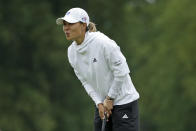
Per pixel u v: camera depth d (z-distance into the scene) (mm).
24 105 80750
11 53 82875
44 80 84562
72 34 19562
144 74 93500
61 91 87438
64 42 83688
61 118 86438
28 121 80938
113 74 19938
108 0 90562
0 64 82875
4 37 80625
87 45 19703
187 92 83375
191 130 87188
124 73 19688
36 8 84750
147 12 105188
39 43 83938
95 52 19688
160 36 92000
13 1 83562
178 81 85938
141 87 93562
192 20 84688
